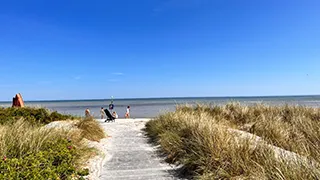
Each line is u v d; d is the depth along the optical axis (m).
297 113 9.67
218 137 5.28
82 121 9.20
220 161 4.58
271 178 3.56
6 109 12.12
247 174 4.06
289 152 5.02
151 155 6.61
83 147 6.11
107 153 6.80
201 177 4.39
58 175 3.96
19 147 4.59
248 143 4.91
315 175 3.25
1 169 3.59
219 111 11.19
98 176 4.86
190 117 8.28
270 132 6.99
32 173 3.59
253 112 10.68
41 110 12.57
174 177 4.82
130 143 8.33
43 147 4.98
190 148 5.66
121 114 28.56
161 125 9.29
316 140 5.47
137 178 4.75
